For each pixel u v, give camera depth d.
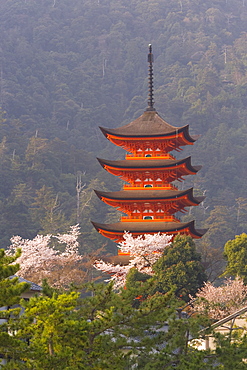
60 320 72.38
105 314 79.75
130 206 177.62
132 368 80.19
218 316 127.00
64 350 72.38
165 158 182.12
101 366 74.31
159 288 154.75
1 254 74.19
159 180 180.75
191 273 157.50
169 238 164.88
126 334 78.19
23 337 74.25
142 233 171.75
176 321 81.31
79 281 182.75
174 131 179.75
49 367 71.81
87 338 74.44
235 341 84.12
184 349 81.44
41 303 72.25
